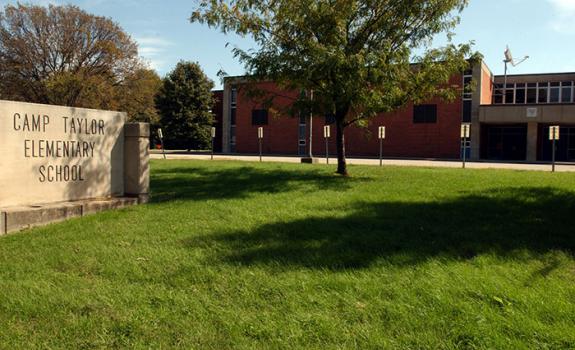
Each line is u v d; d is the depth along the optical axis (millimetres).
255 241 6367
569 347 3393
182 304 4148
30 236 6730
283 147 48406
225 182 13359
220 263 5301
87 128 9305
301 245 6145
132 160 10039
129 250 5879
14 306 4078
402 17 14391
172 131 58875
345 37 14133
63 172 8836
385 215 8281
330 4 13945
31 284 4609
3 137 7781
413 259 5512
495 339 3473
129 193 10070
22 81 39875
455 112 40500
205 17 14164
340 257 5578
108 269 5105
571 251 5938
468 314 3896
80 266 5254
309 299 4246
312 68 13320
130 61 43312
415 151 42219
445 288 4484
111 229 7148
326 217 8070
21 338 3531
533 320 3777
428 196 10656
